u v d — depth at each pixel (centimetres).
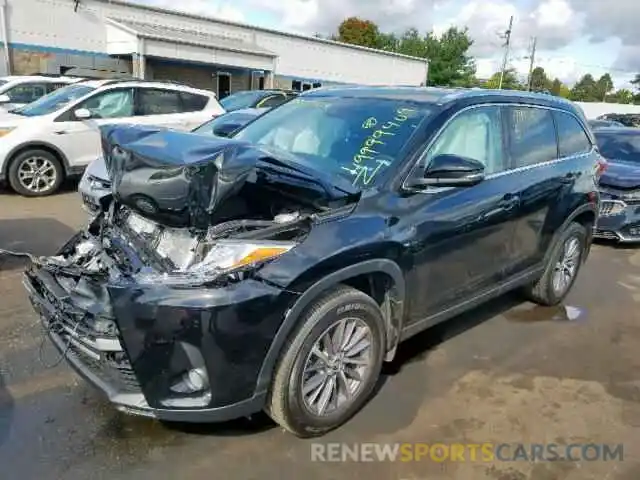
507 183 379
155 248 271
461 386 349
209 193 250
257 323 242
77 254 311
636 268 639
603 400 343
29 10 2038
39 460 259
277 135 378
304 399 272
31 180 802
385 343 315
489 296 393
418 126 332
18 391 310
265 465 266
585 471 277
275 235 260
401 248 297
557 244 457
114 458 263
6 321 390
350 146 337
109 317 245
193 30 2597
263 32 2839
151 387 240
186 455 269
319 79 3153
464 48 5678
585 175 468
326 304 268
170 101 927
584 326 456
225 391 246
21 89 1236
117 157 280
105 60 2291
